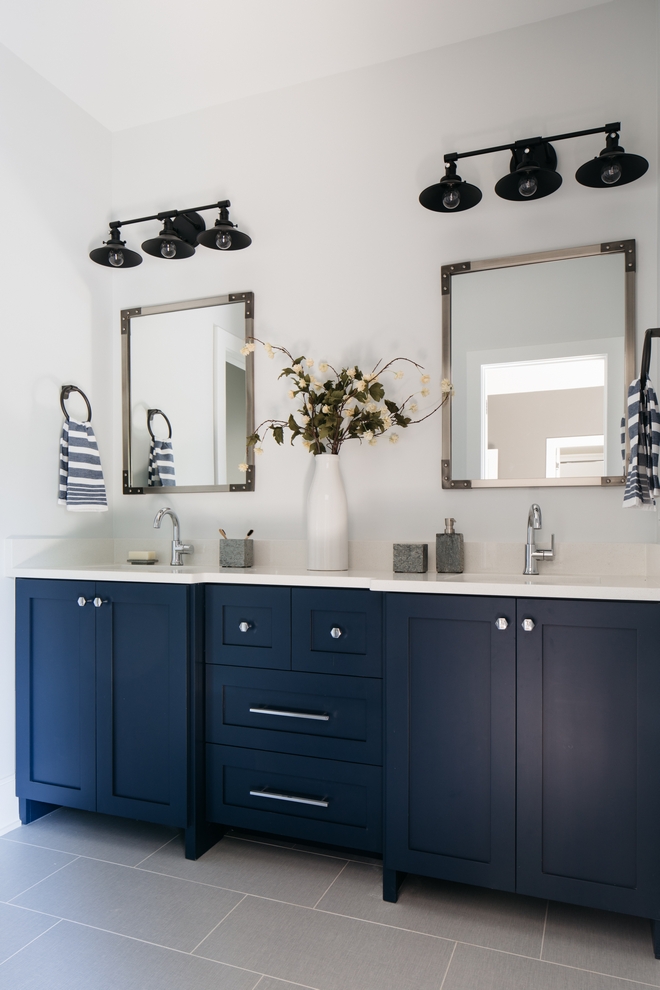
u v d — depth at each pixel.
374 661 1.98
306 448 2.49
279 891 1.93
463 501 2.39
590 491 2.24
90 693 2.28
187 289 2.83
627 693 1.66
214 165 2.80
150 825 2.39
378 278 2.53
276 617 2.11
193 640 2.15
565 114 2.31
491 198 2.39
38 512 2.55
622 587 1.66
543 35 2.34
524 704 1.74
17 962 1.60
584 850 1.69
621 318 2.21
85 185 2.83
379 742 1.97
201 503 2.79
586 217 2.28
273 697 2.11
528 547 2.21
